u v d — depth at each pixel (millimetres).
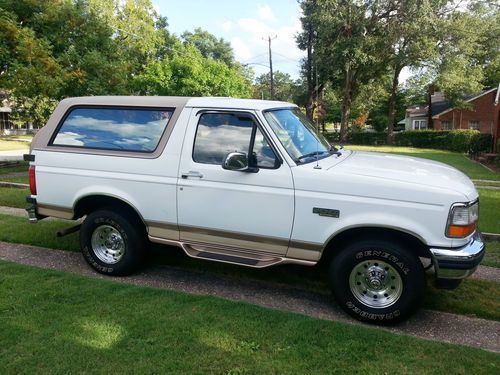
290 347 3496
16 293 4422
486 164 20984
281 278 5051
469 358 3371
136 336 3627
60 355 3338
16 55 14094
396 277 3904
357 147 38750
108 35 17594
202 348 3465
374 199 3836
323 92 45719
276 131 4254
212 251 4586
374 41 37344
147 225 4789
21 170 14742
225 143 4375
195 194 4465
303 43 43250
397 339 3641
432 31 36562
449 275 3713
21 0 15375
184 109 4598
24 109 17500
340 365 3275
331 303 4465
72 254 5820
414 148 37625
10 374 3105
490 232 6887
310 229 4070
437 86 39688
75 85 15180
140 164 4691
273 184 4141
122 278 5031
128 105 4887
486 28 37656
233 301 4336
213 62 38875
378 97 51656
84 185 4973
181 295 4434
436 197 3678
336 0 35656
